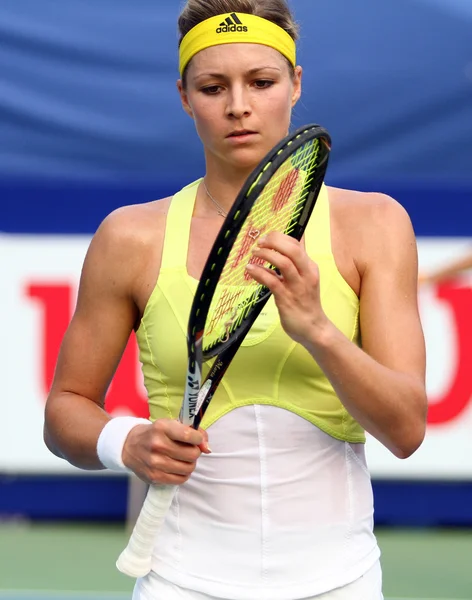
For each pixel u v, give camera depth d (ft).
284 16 24.40
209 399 23.16
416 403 23.17
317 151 23.03
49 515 69.26
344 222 24.66
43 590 53.06
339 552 23.93
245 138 23.90
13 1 85.51
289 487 23.81
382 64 85.71
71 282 65.10
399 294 24.20
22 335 64.69
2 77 84.94
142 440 22.91
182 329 24.30
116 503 69.05
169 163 85.20
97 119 85.05
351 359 22.02
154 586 24.56
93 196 65.72
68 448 25.17
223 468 23.99
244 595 23.75
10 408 64.90
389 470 64.59
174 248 24.82
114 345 25.59
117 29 85.61
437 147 85.35
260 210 23.06
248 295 23.13
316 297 21.58
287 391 23.89
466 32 85.71
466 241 65.46
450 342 63.87
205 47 23.82
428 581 55.57
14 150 84.74
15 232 65.26
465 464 64.23
